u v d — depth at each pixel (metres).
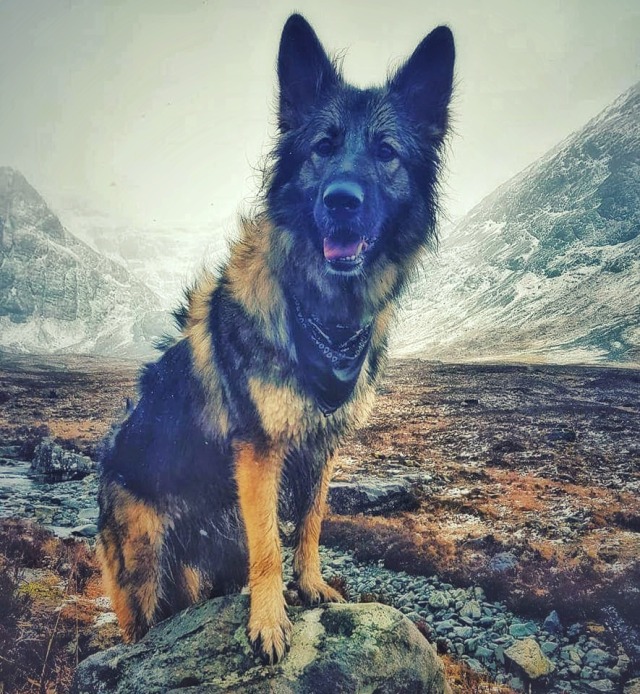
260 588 0.64
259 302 0.67
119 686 0.62
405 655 0.64
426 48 0.76
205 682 0.59
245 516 0.65
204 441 0.71
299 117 0.75
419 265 0.79
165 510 0.75
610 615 1.13
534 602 1.19
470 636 1.13
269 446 0.65
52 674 0.90
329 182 0.67
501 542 1.55
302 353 0.67
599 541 1.54
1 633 0.97
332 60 0.79
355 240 0.67
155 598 0.77
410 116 0.77
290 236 0.69
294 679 0.59
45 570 1.32
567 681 0.98
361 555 1.54
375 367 0.77
